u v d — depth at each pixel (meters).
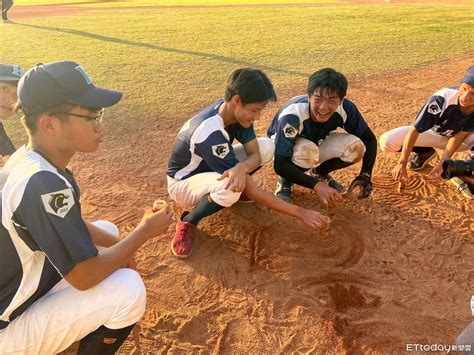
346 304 2.78
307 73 7.52
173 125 5.45
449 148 3.79
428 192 3.98
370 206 3.77
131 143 4.98
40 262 1.85
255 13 14.65
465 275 3.02
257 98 2.77
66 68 1.78
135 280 2.04
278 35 10.66
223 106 2.96
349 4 17.83
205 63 8.15
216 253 3.21
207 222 3.54
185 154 3.14
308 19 13.08
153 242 3.34
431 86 6.89
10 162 1.92
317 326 2.62
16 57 8.48
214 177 3.08
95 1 20.98
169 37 10.59
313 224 2.82
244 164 2.95
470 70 3.38
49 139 1.81
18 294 1.84
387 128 5.40
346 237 3.38
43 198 1.69
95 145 1.90
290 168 3.31
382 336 2.55
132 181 4.21
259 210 3.69
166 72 7.59
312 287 2.91
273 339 2.55
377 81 7.14
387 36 10.37
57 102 1.73
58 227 1.72
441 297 2.83
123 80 7.14
